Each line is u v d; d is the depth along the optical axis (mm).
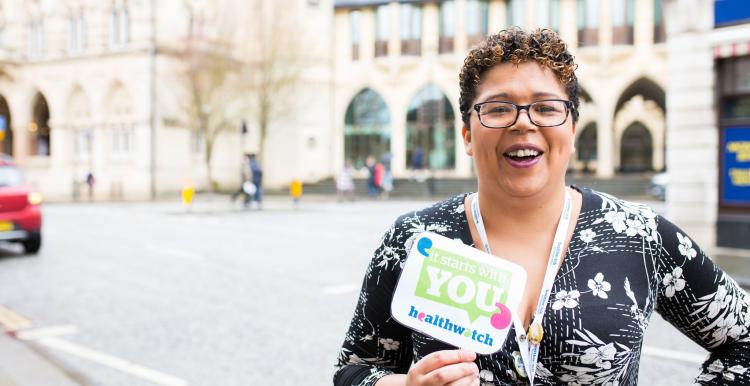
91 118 32812
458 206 1569
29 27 34969
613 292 1358
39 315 6539
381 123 35781
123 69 31359
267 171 34625
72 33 33781
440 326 1362
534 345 1359
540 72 1408
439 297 1370
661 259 1431
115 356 5141
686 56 11156
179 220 18000
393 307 1387
